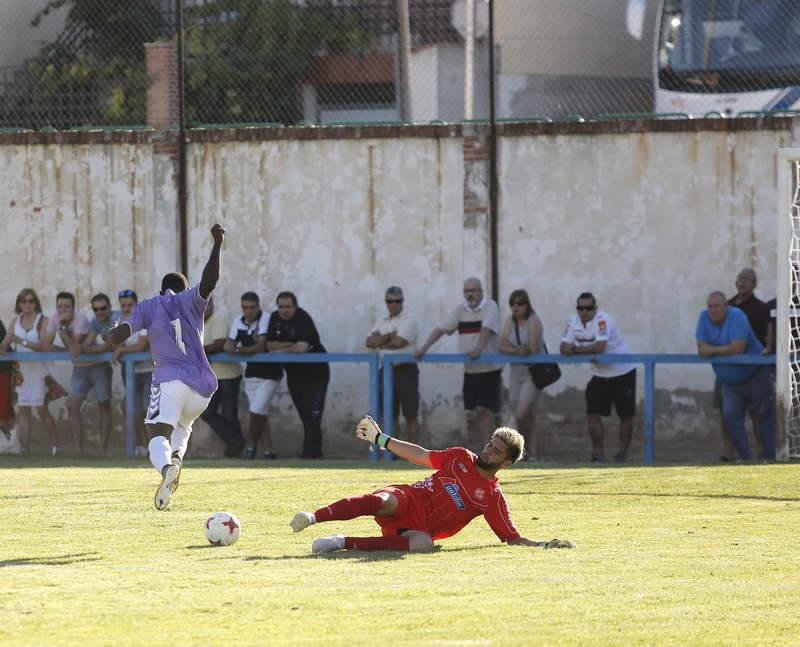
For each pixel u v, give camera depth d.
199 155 47.03
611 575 18.27
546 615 15.39
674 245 44.59
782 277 37.53
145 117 52.31
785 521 24.56
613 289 44.94
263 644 13.86
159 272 47.28
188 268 47.16
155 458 22.92
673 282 44.62
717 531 23.27
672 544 21.56
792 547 21.19
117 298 47.53
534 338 40.62
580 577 18.05
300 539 22.31
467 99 58.22
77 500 27.67
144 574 18.41
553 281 45.25
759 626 14.81
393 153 45.94
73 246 47.75
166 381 24.23
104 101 52.88
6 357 43.56
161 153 47.16
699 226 44.47
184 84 47.81
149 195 47.28
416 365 42.41
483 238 45.47
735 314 38.50
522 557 20.03
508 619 15.16
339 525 24.28
